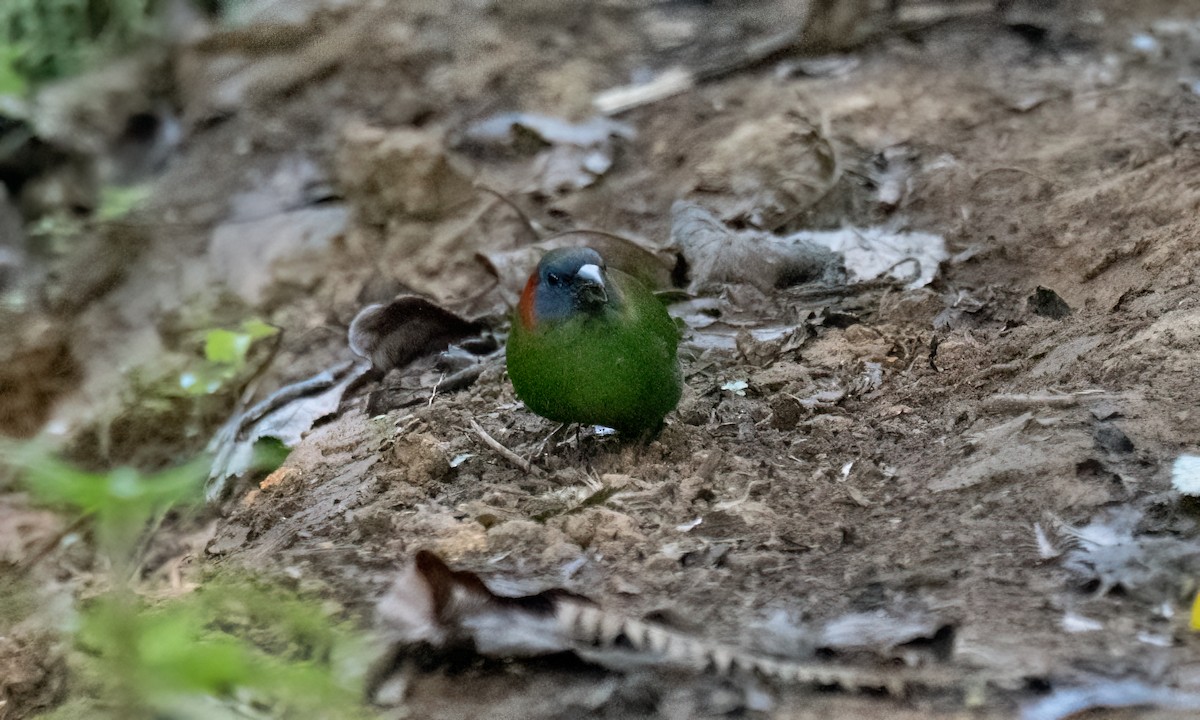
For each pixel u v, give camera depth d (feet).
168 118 54.75
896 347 33.30
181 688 13.70
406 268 46.03
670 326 28.99
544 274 27.63
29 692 25.86
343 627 22.27
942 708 18.71
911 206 42.57
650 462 28.68
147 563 30.25
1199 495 22.18
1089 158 43.29
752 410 30.86
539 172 49.75
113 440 40.78
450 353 37.01
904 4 55.83
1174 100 47.01
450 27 59.00
